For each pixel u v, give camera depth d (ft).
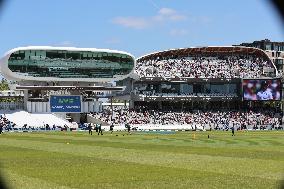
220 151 181.47
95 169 122.31
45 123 482.69
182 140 260.83
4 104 514.68
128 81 591.78
